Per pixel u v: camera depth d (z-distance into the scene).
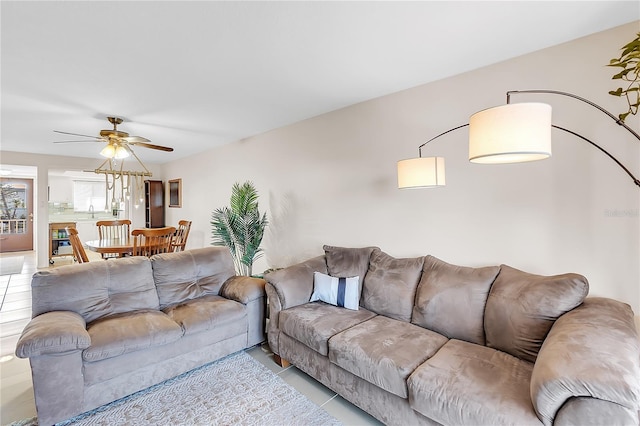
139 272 2.61
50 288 2.17
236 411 1.91
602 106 1.90
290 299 2.52
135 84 2.60
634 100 1.79
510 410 1.27
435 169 2.13
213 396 2.06
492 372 1.54
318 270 2.88
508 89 2.23
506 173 2.26
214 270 3.05
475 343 1.94
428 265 2.40
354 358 1.82
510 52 2.14
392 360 1.68
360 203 3.17
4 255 7.50
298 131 3.83
